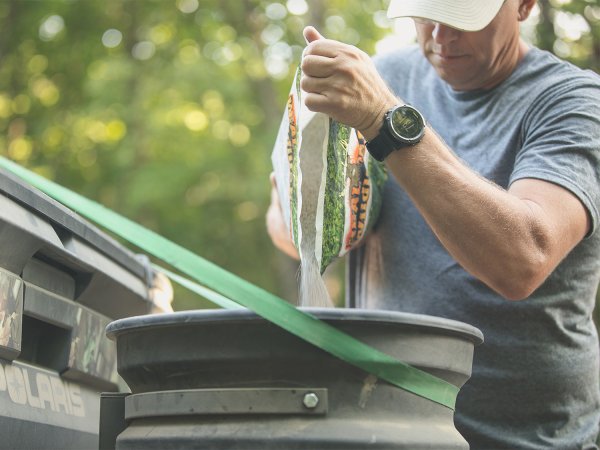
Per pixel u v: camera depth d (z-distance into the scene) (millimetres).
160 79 11867
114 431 1705
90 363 2115
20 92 12680
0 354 1712
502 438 2299
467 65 2354
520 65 2414
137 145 11672
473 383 2301
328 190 1840
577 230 2066
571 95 2256
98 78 11844
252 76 12164
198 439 1507
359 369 1517
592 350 2393
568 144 2152
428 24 2377
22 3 12562
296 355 1501
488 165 2363
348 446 1486
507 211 1924
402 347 1553
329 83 1767
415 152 1869
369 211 2307
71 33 12781
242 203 12117
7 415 1681
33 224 1822
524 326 2287
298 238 1788
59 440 1897
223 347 1513
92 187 11773
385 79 2674
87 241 2113
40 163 12297
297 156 1780
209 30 12648
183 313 1528
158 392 1567
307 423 1497
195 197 12031
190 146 11812
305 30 1840
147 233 1598
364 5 11984
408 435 1528
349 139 2012
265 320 1501
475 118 2434
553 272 2270
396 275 2426
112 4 12711
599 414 2445
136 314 2432
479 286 2305
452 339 1620
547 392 2309
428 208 1902
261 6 12180
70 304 2021
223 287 1519
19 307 1775
